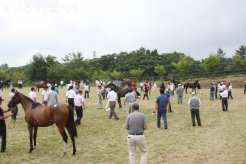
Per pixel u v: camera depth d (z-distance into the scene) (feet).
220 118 63.62
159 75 256.93
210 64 214.07
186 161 33.04
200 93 134.41
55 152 37.70
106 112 74.84
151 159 34.22
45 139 45.06
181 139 44.09
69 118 36.32
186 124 57.11
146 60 295.69
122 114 71.61
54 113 35.50
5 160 34.37
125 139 44.91
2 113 38.04
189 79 203.62
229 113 70.85
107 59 324.19
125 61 309.42
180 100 95.25
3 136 38.19
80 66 256.93
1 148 38.14
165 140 43.75
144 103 95.25
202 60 258.98
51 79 225.97
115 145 41.24
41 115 36.22
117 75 248.73
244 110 75.66
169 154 36.06
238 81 175.94
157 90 156.66
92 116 68.59
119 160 34.09
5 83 176.14
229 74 198.70
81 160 34.19
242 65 221.25
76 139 45.14
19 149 39.45
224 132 48.26
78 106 55.57
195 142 41.93
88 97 112.78
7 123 59.93
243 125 54.03
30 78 227.40
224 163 31.83
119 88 85.40
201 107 84.23
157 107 53.47
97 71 271.08
